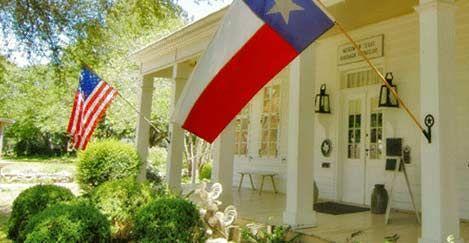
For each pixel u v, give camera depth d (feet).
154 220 17.33
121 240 19.74
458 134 21.42
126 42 43.37
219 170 26.20
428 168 14.23
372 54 26.04
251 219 21.30
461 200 21.07
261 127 36.24
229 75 12.60
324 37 28.89
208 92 12.79
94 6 32.76
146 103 38.75
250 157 37.40
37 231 15.74
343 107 28.48
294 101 19.85
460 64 21.53
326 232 18.08
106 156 31.58
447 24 14.61
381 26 25.55
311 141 19.74
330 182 28.78
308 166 19.51
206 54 13.01
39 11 30.81
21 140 94.94
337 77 28.68
